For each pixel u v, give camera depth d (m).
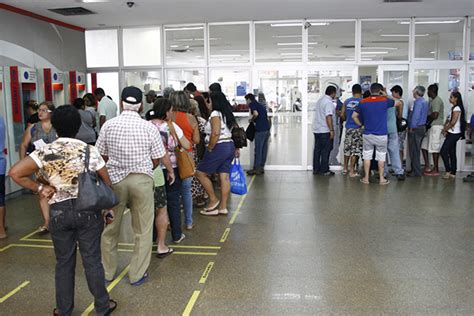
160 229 4.14
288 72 8.82
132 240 4.69
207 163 5.39
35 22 7.45
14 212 5.87
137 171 3.39
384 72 8.66
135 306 3.22
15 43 6.92
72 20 8.12
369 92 7.81
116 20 8.23
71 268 2.92
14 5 6.73
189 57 8.98
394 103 7.41
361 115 7.30
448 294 3.34
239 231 4.93
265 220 5.34
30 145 5.24
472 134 7.84
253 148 8.82
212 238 4.71
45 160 2.74
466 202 6.07
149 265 3.99
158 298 3.35
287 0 6.79
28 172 2.72
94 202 2.72
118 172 3.38
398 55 8.59
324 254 4.20
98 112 7.71
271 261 4.05
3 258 4.22
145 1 6.68
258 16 8.12
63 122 2.81
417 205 5.94
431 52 8.52
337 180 7.71
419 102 7.73
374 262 3.99
